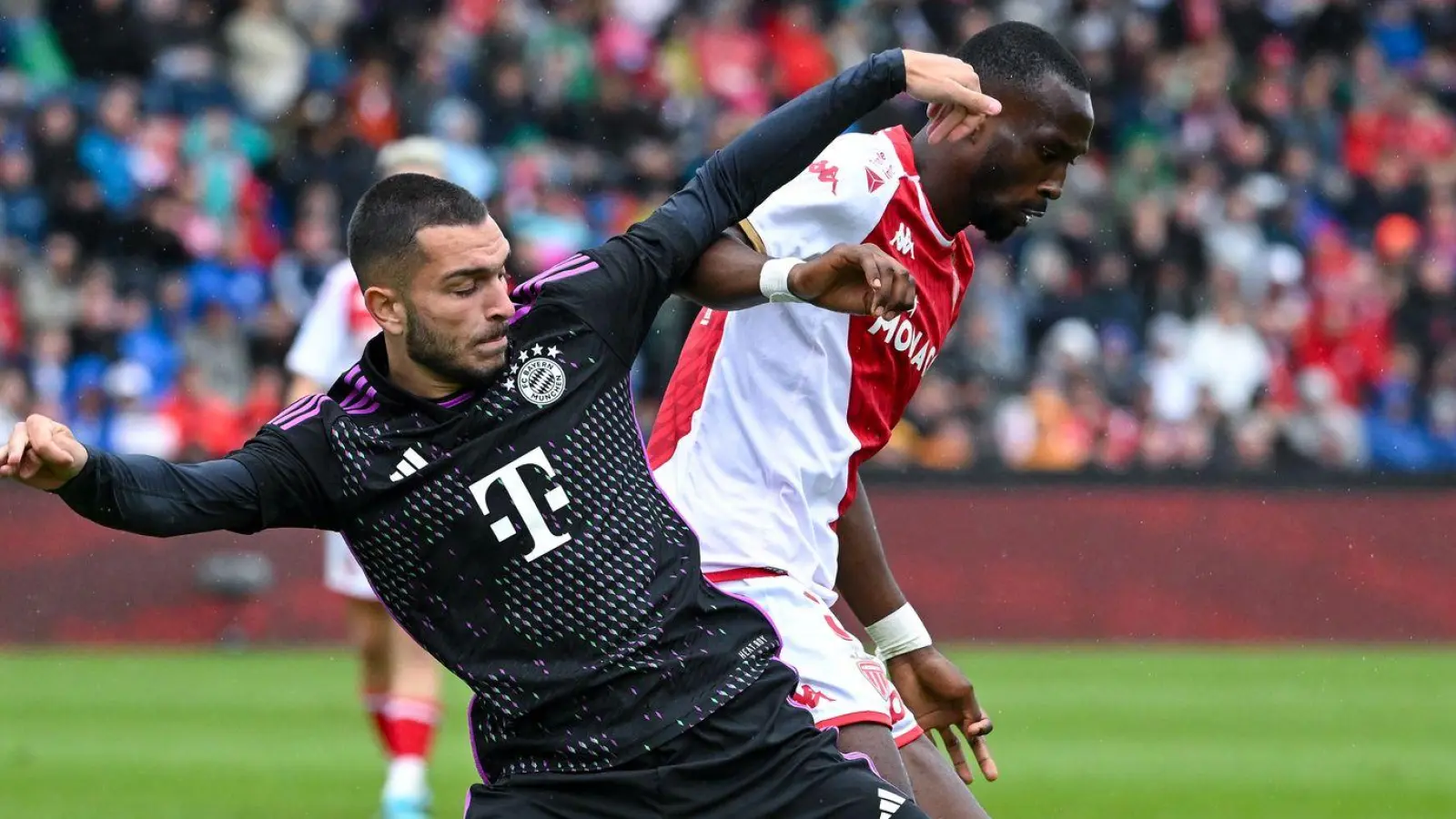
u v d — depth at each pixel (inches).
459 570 528.7
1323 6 2775.6
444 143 2348.7
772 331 617.6
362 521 530.0
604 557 531.5
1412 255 2559.1
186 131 2295.8
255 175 2298.2
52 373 2079.2
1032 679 1747.0
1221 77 2664.9
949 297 650.2
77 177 2237.9
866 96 583.5
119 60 2409.0
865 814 528.1
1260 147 2625.5
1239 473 2009.1
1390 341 2471.7
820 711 599.2
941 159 625.6
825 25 2650.1
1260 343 2380.7
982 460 2180.1
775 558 613.9
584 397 541.6
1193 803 1115.9
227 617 1892.2
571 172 2409.0
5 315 2098.9
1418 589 2011.6
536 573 527.5
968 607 1979.6
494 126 2432.3
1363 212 2596.0
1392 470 2032.5
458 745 1380.4
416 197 521.0
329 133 2311.8
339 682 1662.2
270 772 1207.6
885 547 1971.0
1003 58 619.8
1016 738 1400.1
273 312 2190.0
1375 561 2012.8
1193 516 2003.0
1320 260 2522.1
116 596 1875.0
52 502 1867.6
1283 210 2549.2
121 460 502.3
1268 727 1469.0
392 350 535.8
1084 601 1988.2
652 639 528.1
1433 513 2016.5
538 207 2322.8
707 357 633.6
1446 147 2699.3
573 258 560.4
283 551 1905.8
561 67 2484.0
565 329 543.8
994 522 1985.7
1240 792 1161.4
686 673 529.3
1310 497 2016.5
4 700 1544.0
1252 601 2003.0
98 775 1186.6
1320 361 2426.2
